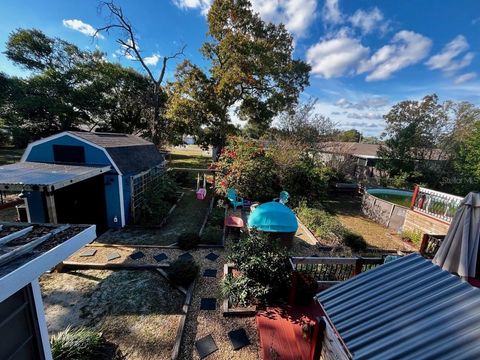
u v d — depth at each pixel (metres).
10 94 21.02
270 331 4.12
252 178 11.68
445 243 4.63
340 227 8.59
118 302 4.73
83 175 6.70
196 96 18.36
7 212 9.17
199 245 7.05
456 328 1.90
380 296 2.54
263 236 5.50
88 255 6.41
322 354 3.31
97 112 23.78
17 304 2.41
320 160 15.87
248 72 17.95
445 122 20.30
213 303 4.80
